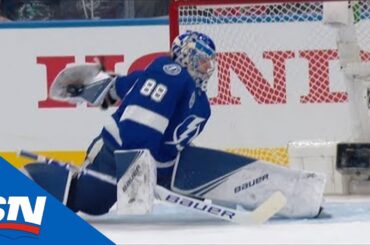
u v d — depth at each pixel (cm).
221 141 1916
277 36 1911
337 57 1920
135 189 1142
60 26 1994
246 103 1911
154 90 1177
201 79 1252
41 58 2002
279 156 1923
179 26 1764
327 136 1938
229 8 1866
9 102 2005
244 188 1296
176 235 1058
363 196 1664
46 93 2000
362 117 1684
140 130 1162
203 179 1298
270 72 1914
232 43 1884
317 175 1270
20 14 2142
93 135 1988
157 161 1250
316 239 981
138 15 2116
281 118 1928
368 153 1648
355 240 964
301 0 1628
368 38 1802
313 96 1931
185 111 1216
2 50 2005
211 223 1210
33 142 2005
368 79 1669
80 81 1284
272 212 1165
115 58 1997
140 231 1117
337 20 1594
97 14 2125
